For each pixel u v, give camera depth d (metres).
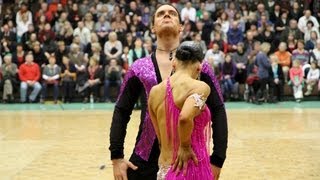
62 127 12.29
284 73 18.20
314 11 21.30
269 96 17.69
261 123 12.80
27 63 17.88
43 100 17.83
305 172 7.42
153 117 3.56
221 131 3.77
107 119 13.74
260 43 18.53
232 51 18.62
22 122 13.37
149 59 3.97
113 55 18.22
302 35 19.62
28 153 9.04
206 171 3.38
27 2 20.95
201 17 20.64
